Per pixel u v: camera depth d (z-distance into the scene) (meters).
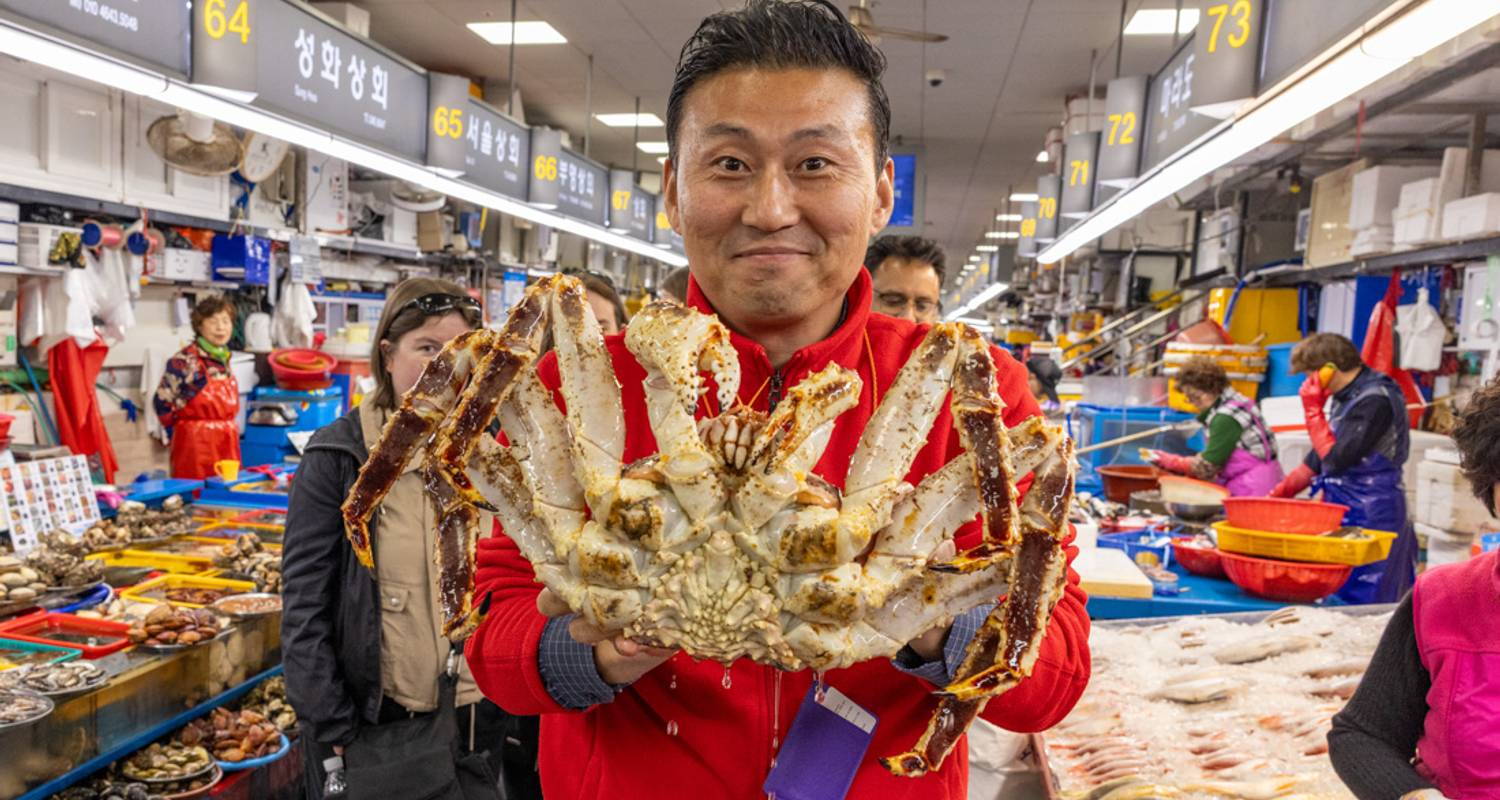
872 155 1.28
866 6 7.08
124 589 3.73
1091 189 6.78
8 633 3.16
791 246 1.24
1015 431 1.15
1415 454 5.80
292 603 2.46
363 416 2.58
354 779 2.41
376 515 2.49
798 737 1.25
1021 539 1.09
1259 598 3.33
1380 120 6.08
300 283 7.25
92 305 5.52
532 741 3.34
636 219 9.42
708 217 1.25
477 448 1.19
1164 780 2.21
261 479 5.68
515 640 1.29
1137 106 5.17
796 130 1.20
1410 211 5.74
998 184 15.81
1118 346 10.80
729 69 1.21
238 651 3.46
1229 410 5.13
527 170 6.83
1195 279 8.66
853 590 1.07
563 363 1.19
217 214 6.50
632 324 1.15
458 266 10.16
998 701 1.25
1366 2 2.53
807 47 1.21
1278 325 7.87
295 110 4.27
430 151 5.48
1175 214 12.32
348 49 4.64
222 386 5.98
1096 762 2.36
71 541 3.69
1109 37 7.91
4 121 4.91
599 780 1.34
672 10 7.44
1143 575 3.34
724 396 1.11
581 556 1.10
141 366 6.52
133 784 3.11
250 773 3.41
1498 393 1.82
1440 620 1.81
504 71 9.34
